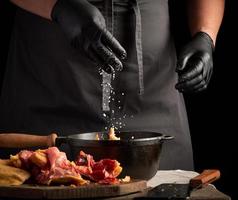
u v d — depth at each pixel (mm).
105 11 1867
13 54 1995
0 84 2697
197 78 1808
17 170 1366
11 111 1989
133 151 1453
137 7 1896
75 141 1480
